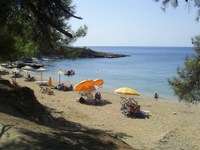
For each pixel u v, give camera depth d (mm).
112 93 39719
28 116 13070
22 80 46906
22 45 11367
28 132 8109
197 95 16734
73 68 84750
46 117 14906
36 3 8469
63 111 21234
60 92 35781
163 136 18062
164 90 45812
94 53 143125
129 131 19266
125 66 94875
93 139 9508
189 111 28906
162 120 23906
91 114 23391
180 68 17000
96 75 67750
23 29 10000
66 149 7480
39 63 85188
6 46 10539
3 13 8289
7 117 9703
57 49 11344
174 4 7270
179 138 18312
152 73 73000
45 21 8102
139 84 52969
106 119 22188
